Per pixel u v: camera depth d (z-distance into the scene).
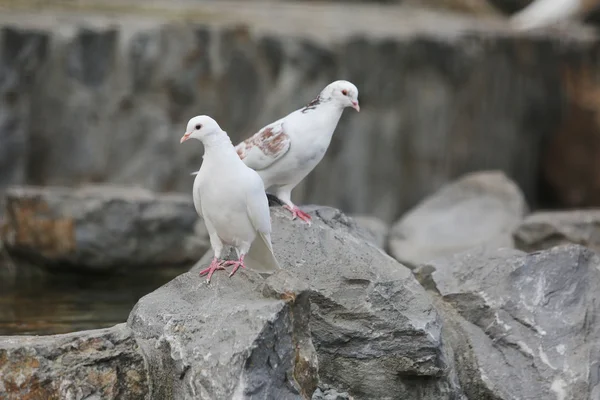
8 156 15.73
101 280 13.16
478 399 8.18
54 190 13.66
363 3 25.27
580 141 22.30
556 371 8.08
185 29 16.70
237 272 7.75
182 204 13.52
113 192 13.89
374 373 7.97
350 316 8.03
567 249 8.92
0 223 14.02
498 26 22.17
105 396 6.84
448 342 8.39
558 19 22.38
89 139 16.39
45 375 6.70
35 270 13.48
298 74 17.23
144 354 7.09
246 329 6.80
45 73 15.97
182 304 7.53
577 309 8.57
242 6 21.39
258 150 8.71
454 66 19.11
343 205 18.27
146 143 16.67
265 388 6.71
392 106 18.48
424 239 14.25
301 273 8.23
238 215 7.68
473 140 20.08
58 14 17.33
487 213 14.92
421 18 22.33
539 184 23.14
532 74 21.09
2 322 10.36
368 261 8.37
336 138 17.97
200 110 16.95
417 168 19.17
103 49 16.25
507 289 8.69
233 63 17.03
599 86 21.92
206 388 6.70
